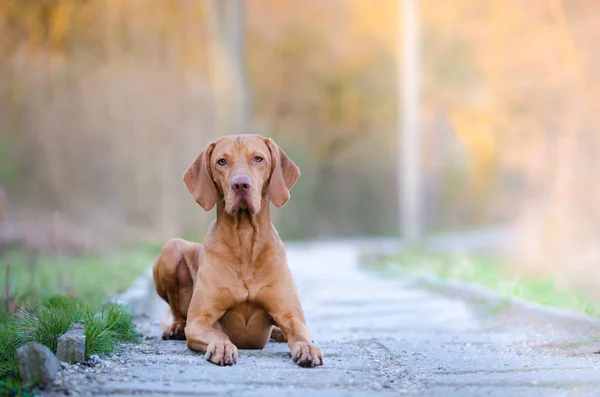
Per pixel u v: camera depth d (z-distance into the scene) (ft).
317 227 90.43
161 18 73.77
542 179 71.56
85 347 14.10
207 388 12.17
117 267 36.94
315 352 14.35
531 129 74.59
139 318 22.59
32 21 64.90
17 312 19.17
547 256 42.80
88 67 67.72
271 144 15.99
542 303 23.47
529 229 54.03
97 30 68.95
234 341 16.39
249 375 13.21
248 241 15.75
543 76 70.79
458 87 85.15
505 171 82.64
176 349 16.06
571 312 20.45
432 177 85.81
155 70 72.59
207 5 64.49
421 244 58.65
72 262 39.47
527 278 34.12
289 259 49.16
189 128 71.72
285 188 16.02
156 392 11.93
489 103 81.51
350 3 94.27
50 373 12.19
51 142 62.39
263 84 94.79
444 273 37.42
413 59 60.90
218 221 16.16
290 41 94.63
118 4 69.87
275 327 18.02
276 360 14.83
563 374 13.53
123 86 68.49
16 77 61.36
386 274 40.57
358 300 29.63
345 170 95.20
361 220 94.17
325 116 96.84
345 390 12.33
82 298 22.70
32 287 24.50
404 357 16.05
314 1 94.12
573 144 58.08
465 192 85.66
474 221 84.89
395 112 96.53
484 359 15.67
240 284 15.72
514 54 74.23
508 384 12.87
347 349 17.26
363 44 95.35
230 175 15.33
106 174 66.90
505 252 49.19
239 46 64.34
